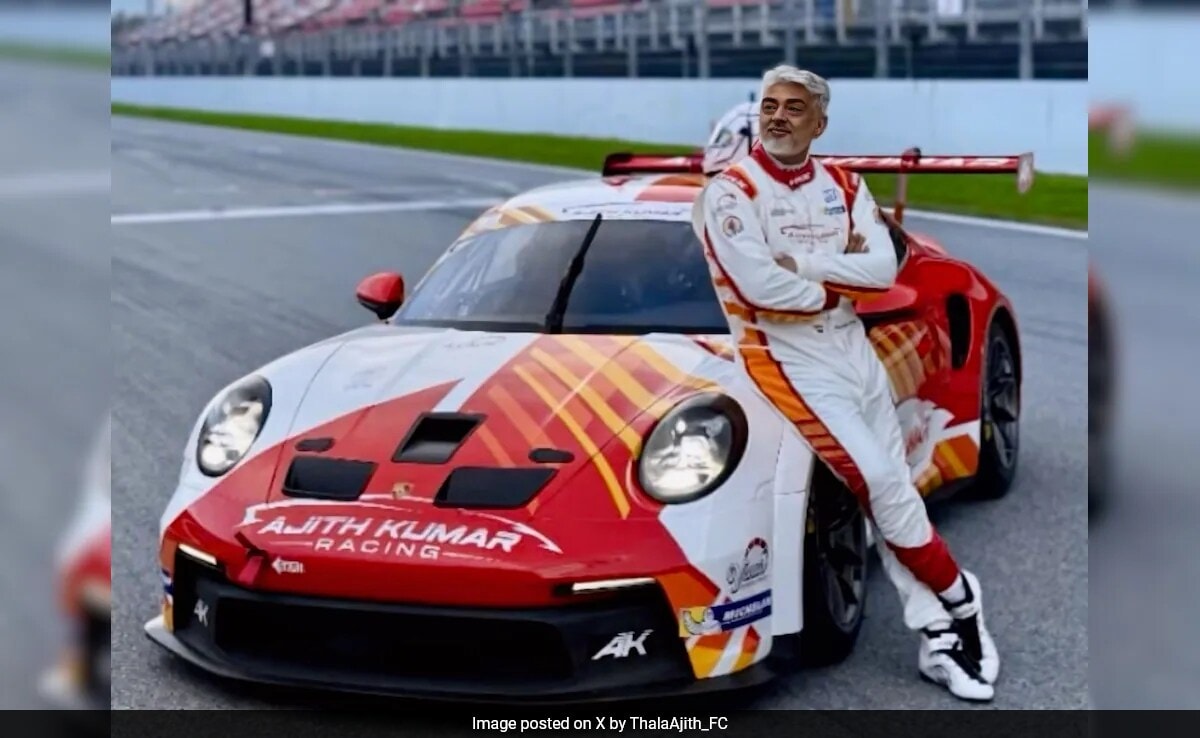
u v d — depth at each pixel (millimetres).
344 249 11047
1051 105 12703
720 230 3389
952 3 14094
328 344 4160
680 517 3287
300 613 3281
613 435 3447
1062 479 5312
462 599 3170
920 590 3605
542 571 3146
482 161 17875
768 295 3371
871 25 15000
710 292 4137
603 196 4617
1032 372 6738
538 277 4250
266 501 3434
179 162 18391
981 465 5012
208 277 9836
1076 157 12633
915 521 3506
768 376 3447
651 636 3244
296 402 3766
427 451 3457
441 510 3289
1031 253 9656
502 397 3609
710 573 3266
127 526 4895
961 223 11008
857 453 3438
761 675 3354
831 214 3490
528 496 3297
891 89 13648
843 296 3496
